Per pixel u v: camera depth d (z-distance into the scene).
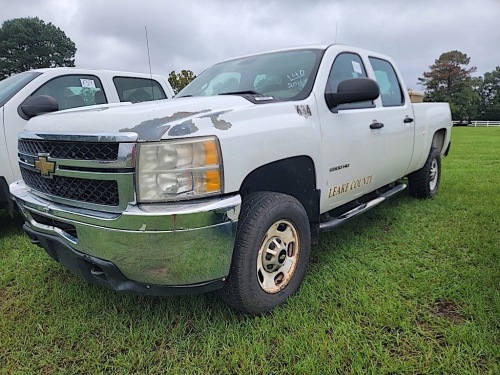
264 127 2.26
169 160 1.88
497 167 8.20
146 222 1.84
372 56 3.86
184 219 1.86
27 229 2.53
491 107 79.75
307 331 2.23
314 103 2.76
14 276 3.09
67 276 3.05
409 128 4.16
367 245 3.54
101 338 2.27
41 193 2.36
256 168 2.20
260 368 1.98
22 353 2.14
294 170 2.62
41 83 4.41
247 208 2.28
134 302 2.61
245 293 2.24
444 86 78.44
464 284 2.71
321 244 3.58
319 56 3.12
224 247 2.02
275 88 2.99
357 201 3.65
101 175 1.94
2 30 58.97
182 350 2.14
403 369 1.92
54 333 2.31
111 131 1.92
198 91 3.46
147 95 5.66
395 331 2.23
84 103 4.88
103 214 1.98
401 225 4.07
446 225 4.05
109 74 5.20
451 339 2.12
